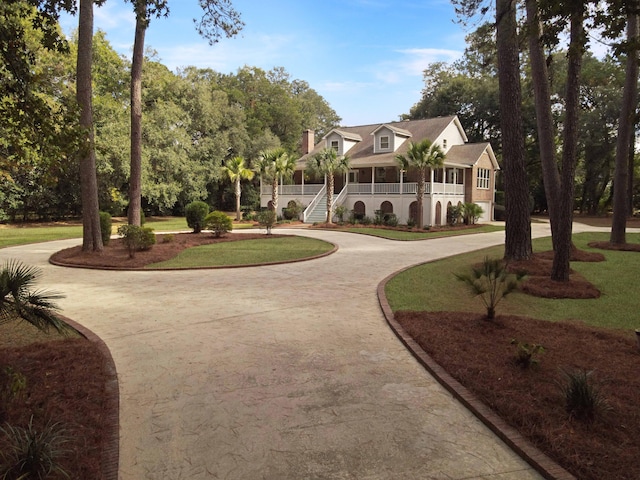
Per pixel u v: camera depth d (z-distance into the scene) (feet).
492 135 146.41
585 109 126.52
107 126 98.12
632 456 9.64
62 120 17.81
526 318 20.76
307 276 33.86
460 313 21.48
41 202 106.01
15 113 16.21
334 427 11.32
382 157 100.37
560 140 130.93
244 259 42.70
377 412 12.15
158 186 111.24
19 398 11.95
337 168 92.68
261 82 171.73
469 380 13.60
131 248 41.63
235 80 171.94
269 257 44.11
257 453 10.15
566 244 28.86
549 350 16.20
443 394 13.32
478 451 10.30
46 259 43.32
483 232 79.00
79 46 39.88
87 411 11.81
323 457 9.98
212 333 19.29
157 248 47.57
